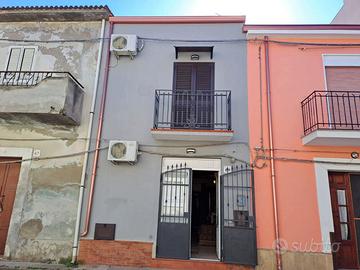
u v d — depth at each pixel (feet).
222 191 21.42
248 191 21.25
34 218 21.89
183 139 22.47
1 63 25.59
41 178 22.66
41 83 21.63
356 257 20.68
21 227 21.75
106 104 23.95
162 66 24.59
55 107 21.01
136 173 22.34
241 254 19.97
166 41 25.13
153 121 23.18
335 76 23.45
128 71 24.61
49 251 21.13
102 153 22.93
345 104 22.74
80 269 19.69
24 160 23.04
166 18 25.23
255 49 24.29
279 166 21.62
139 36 25.34
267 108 22.82
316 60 23.57
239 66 24.02
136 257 20.66
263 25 24.26
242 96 23.31
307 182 21.16
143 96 23.97
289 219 20.56
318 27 23.70
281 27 24.07
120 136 23.16
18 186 22.54
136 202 21.77
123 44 24.20
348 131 19.72
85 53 25.25
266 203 20.95
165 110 23.58
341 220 21.43
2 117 22.20
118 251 20.86
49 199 22.20
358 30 23.29
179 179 22.12
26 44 25.98
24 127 23.80
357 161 21.21
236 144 22.35
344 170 21.42
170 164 22.68
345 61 23.40
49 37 25.95
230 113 22.59
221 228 20.79
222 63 24.23
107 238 21.13
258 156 21.85
